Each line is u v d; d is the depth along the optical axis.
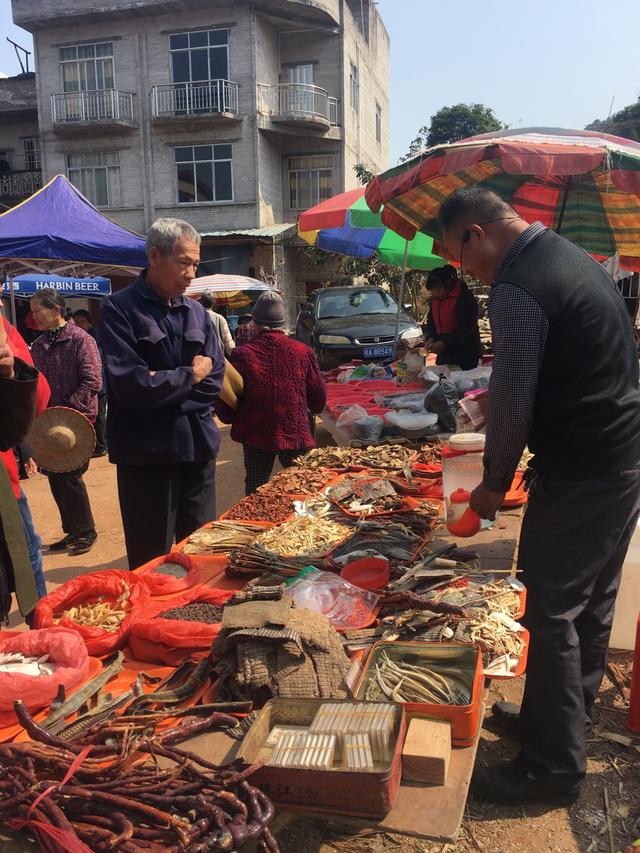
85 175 22.22
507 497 3.13
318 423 6.62
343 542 2.65
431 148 3.81
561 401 1.93
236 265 21.19
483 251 2.02
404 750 1.51
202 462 3.29
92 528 5.08
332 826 2.11
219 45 20.66
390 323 12.03
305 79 22.23
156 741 1.55
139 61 21.20
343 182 22.64
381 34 28.48
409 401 4.84
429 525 2.87
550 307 1.85
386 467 3.67
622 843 2.06
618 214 5.17
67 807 1.40
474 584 2.27
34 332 11.45
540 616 2.02
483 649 1.95
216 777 1.43
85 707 1.78
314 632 1.81
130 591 2.33
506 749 2.45
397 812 1.44
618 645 3.09
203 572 2.58
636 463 2.00
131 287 3.02
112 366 2.85
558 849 2.04
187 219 21.72
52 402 5.09
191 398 3.08
